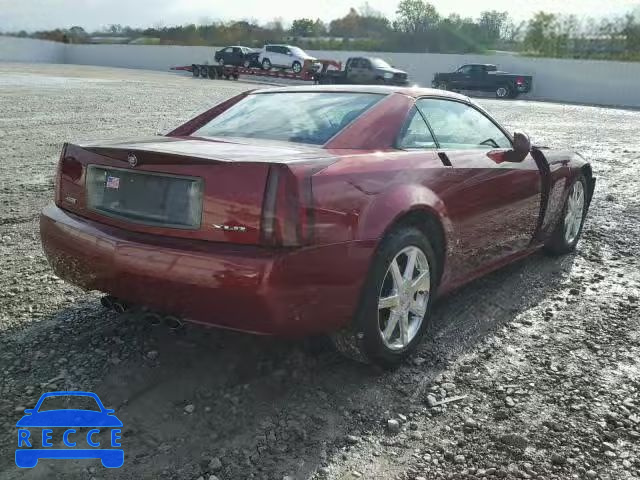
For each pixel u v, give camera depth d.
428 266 3.21
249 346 3.33
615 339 3.58
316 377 3.04
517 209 4.10
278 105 3.60
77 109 16.64
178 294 2.58
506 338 3.56
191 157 2.56
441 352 3.37
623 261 5.11
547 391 2.98
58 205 3.18
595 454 2.49
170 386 2.92
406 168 3.07
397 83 31.36
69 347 3.26
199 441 2.51
